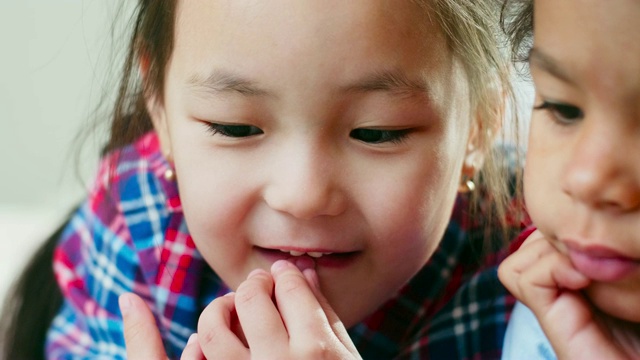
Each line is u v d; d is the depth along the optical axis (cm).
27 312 74
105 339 67
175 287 65
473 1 53
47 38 111
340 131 50
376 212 51
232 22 49
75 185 88
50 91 111
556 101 44
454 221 62
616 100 43
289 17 48
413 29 50
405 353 63
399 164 51
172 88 53
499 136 60
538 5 44
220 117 50
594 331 50
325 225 51
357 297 54
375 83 49
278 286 51
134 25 58
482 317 62
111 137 63
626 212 44
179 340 66
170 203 65
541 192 46
